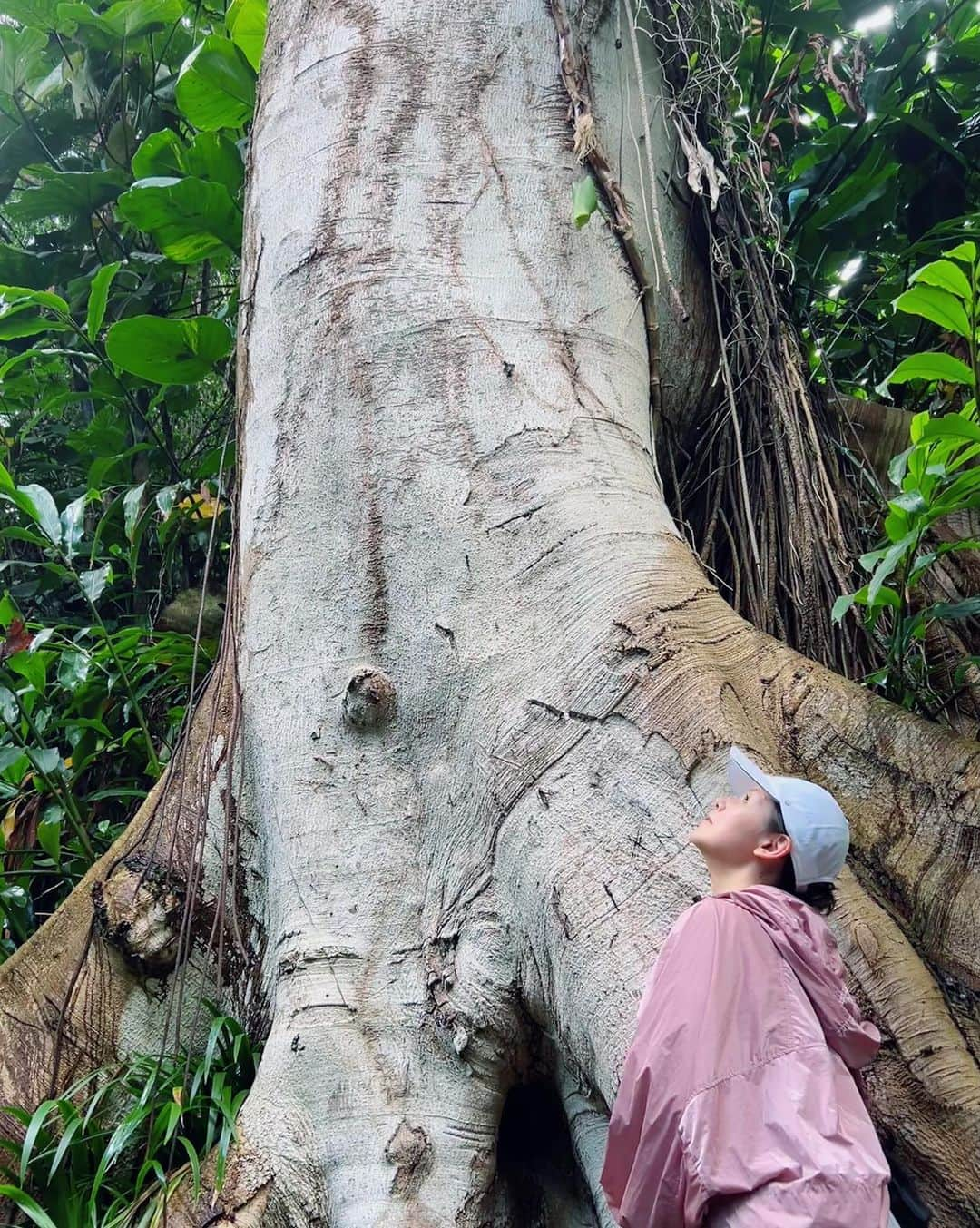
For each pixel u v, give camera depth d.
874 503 4.20
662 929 2.38
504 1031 2.66
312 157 3.56
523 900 2.62
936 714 3.61
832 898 2.10
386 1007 2.72
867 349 5.58
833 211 5.16
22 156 6.78
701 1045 1.73
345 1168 2.59
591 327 3.40
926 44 5.42
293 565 3.15
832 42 5.14
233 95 5.50
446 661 2.89
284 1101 2.67
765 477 3.97
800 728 2.79
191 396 6.00
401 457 3.12
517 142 3.57
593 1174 2.58
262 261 3.57
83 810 4.80
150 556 6.08
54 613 6.25
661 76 4.06
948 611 3.29
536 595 2.88
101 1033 3.23
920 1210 2.08
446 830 2.81
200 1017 3.23
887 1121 2.27
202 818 3.28
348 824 2.89
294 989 2.79
